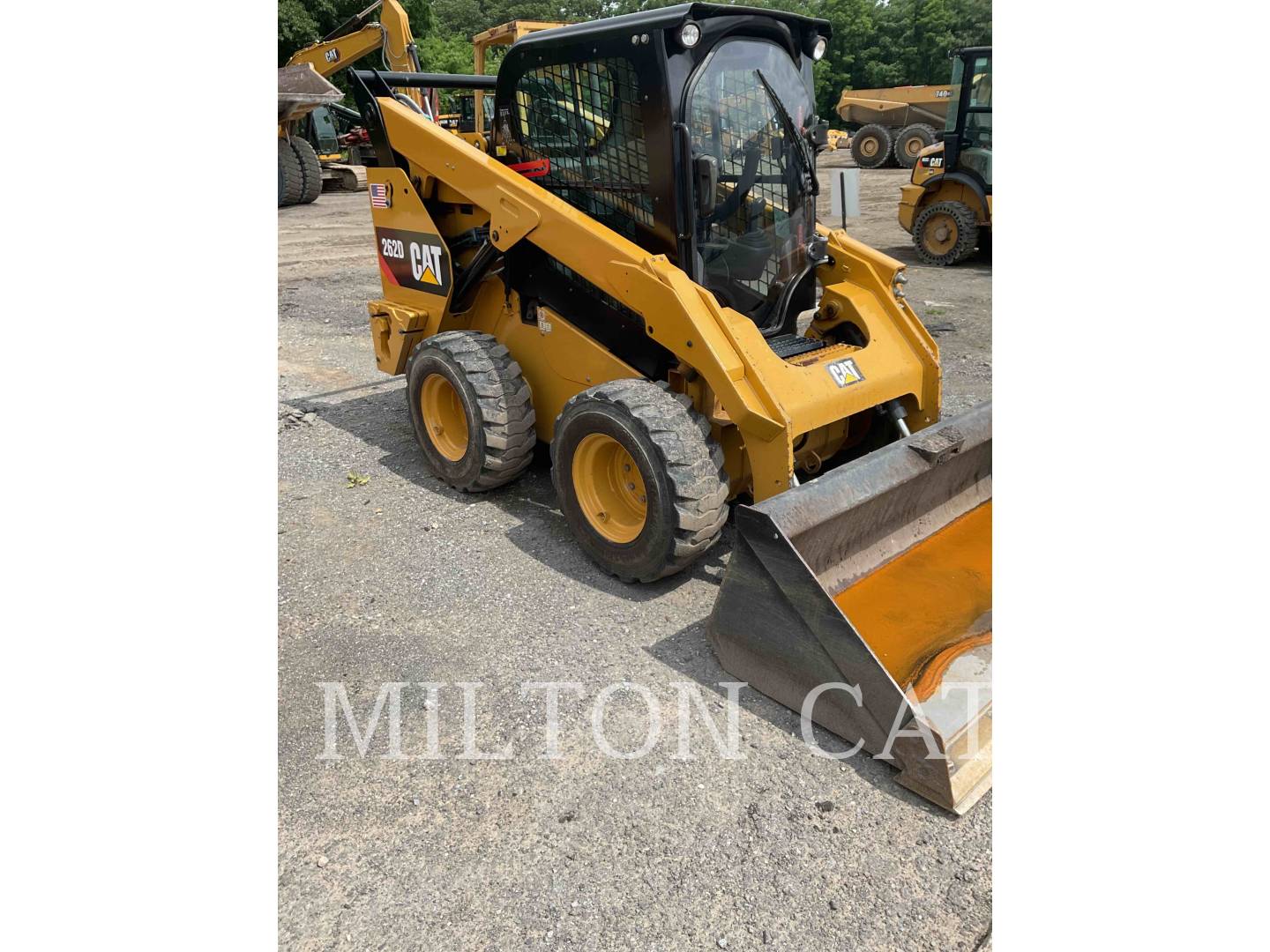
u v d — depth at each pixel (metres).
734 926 2.05
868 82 47.12
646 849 2.27
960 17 45.09
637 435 3.22
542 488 4.47
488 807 2.41
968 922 2.05
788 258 3.88
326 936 2.03
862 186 19.14
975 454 3.47
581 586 3.54
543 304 4.07
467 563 3.71
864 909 2.09
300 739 2.67
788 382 3.28
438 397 4.39
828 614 2.54
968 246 10.40
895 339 3.96
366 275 9.77
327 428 5.30
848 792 2.46
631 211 3.62
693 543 3.22
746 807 2.40
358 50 12.89
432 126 4.18
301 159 15.94
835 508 2.81
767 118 3.66
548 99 3.82
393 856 2.25
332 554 3.78
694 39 3.21
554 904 2.11
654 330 3.35
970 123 10.08
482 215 4.18
